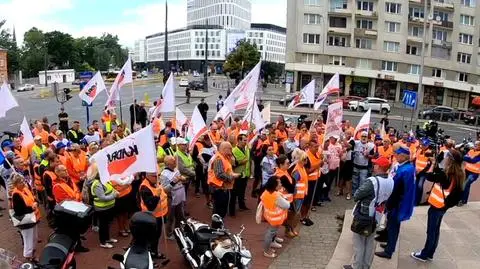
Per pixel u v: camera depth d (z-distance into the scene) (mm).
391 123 41469
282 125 16266
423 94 67562
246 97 13555
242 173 11492
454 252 9078
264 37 171000
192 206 12008
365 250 7328
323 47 64938
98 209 8812
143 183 8102
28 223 8062
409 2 65125
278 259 8742
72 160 10977
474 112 48844
